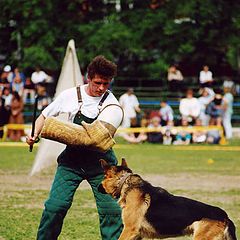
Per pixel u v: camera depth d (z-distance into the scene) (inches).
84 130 262.1
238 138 944.3
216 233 262.4
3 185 498.9
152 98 1035.3
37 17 1084.5
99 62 263.6
